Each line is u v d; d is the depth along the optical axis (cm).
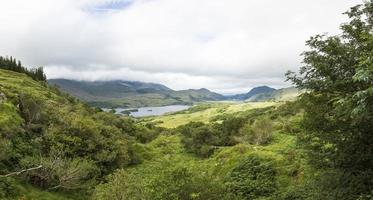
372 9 1791
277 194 2719
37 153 4572
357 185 1714
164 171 2091
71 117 5778
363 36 1433
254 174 3231
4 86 7131
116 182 2594
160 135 9075
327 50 1798
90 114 8238
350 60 1731
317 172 2394
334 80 1777
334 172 1869
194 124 9625
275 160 3384
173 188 1975
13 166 4034
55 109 6172
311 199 1938
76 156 4891
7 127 4550
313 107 1855
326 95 1822
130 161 5847
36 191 3834
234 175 3334
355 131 1683
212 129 6856
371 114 1371
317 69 1820
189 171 2128
